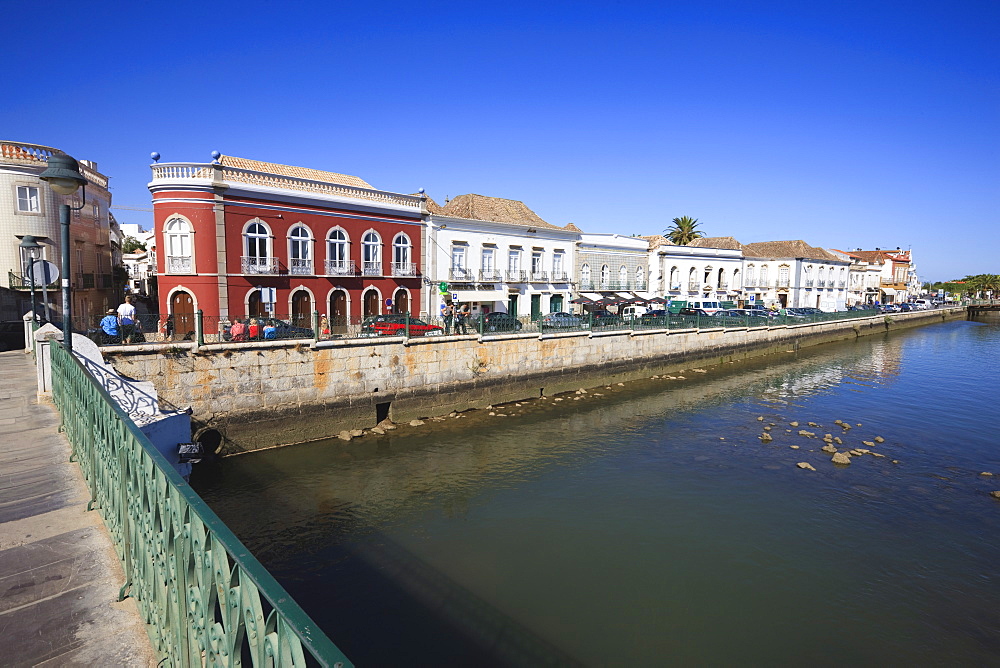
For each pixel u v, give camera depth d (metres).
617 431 21.94
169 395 16.80
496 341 25.55
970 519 14.20
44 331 11.44
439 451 19.03
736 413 25.33
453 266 34.38
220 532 2.42
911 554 12.42
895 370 38.53
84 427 6.36
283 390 19.06
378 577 11.27
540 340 27.56
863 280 83.06
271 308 26.48
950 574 11.64
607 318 32.22
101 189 34.44
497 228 36.47
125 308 18.78
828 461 18.47
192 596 2.90
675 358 36.09
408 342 22.19
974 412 25.81
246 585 2.25
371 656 9.02
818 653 9.25
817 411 25.86
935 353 48.06
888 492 15.85
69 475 6.66
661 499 15.17
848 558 12.19
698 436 21.34
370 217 30.00
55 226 27.02
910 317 75.19
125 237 68.44
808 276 67.00
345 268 28.88
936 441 21.09
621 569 11.62
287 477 16.41
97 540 5.02
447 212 36.25
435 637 9.49
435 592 10.77
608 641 9.43
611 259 45.34
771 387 31.95
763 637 9.60
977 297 120.50
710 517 14.07
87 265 31.58
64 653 3.50
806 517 14.14
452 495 15.38
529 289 38.69
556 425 22.67
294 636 1.81
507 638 9.48
